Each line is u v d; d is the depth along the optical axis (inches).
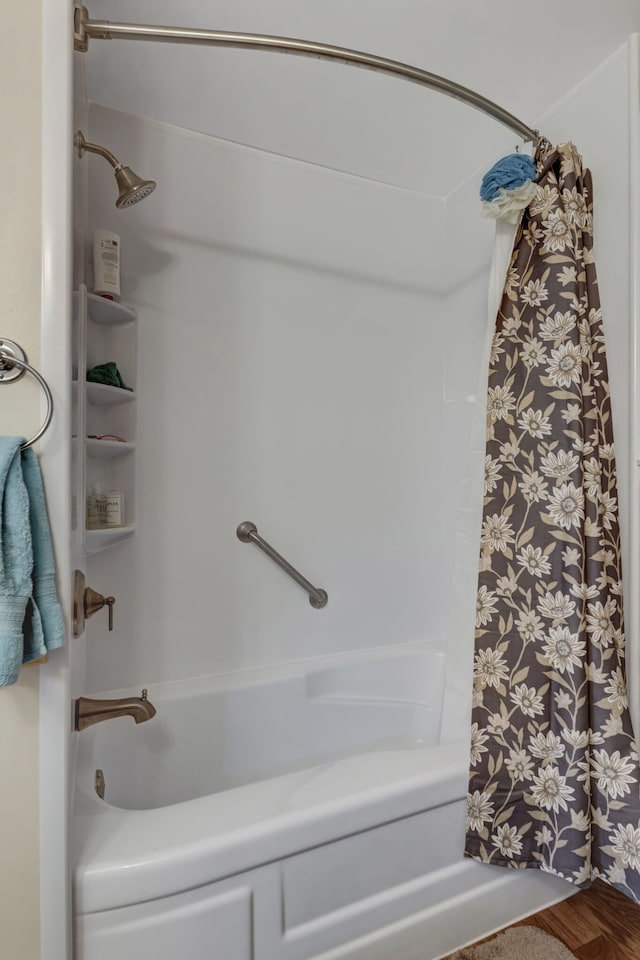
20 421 32.0
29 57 32.7
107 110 61.4
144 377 63.5
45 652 30.5
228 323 68.4
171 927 34.8
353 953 40.8
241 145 68.9
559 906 50.3
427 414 81.6
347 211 75.9
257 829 37.4
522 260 52.7
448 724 55.6
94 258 56.6
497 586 50.7
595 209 55.8
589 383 49.9
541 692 47.4
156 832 36.9
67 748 33.0
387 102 61.2
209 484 67.1
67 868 32.6
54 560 31.8
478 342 75.8
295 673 68.7
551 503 48.4
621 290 52.6
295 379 72.5
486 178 52.4
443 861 45.1
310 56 40.1
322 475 74.2
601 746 45.5
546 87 59.4
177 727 60.8
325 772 45.0
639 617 50.1
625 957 44.4
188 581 65.9
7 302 32.0
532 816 46.8
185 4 48.1
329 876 40.1
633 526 50.6
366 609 77.0
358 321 76.7
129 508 61.8
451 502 80.7
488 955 44.8
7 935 31.9
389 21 50.7
